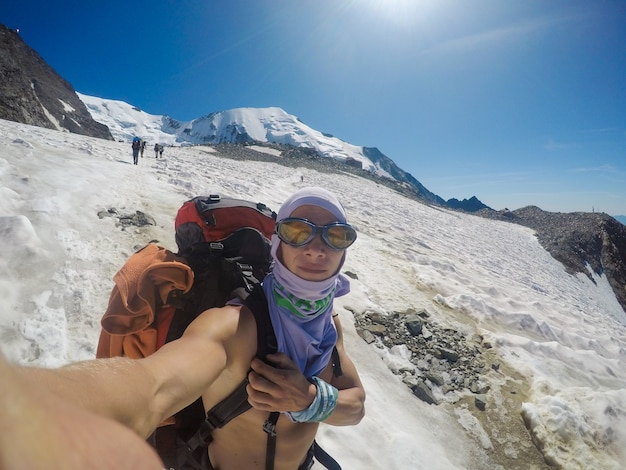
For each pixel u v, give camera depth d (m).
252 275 1.96
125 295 1.79
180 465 1.87
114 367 1.02
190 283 1.86
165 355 1.24
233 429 1.81
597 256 63.53
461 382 6.47
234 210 2.21
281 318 1.70
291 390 1.54
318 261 1.68
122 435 0.59
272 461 1.78
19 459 0.28
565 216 78.94
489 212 82.62
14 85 59.22
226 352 1.48
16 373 0.38
